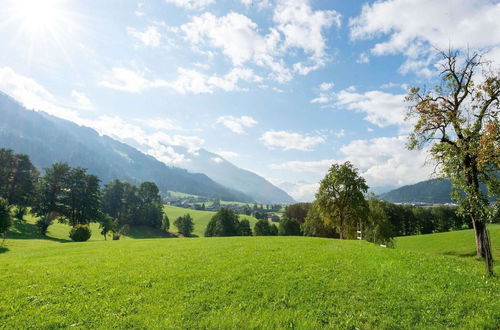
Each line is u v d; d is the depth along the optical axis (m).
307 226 84.62
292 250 24.66
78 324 10.78
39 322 10.84
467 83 28.75
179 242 37.06
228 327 10.59
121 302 12.69
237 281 15.24
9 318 11.09
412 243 72.31
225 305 12.43
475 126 26.38
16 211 91.56
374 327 10.73
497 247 46.97
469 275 16.67
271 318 11.28
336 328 10.59
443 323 11.05
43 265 19.80
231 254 23.06
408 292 13.77
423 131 30.30
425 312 11.86
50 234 82.75
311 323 10.87
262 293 13.63
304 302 12.73
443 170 28.17
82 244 39.28
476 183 24.08
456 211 20.55
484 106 26.94
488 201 18.05
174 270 17.62
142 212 144.75
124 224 133.25
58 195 96.25
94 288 14.45
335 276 16.06
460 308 12.15
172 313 11.66
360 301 12.80
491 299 13.15
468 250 51.31
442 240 68.56
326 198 55.53
